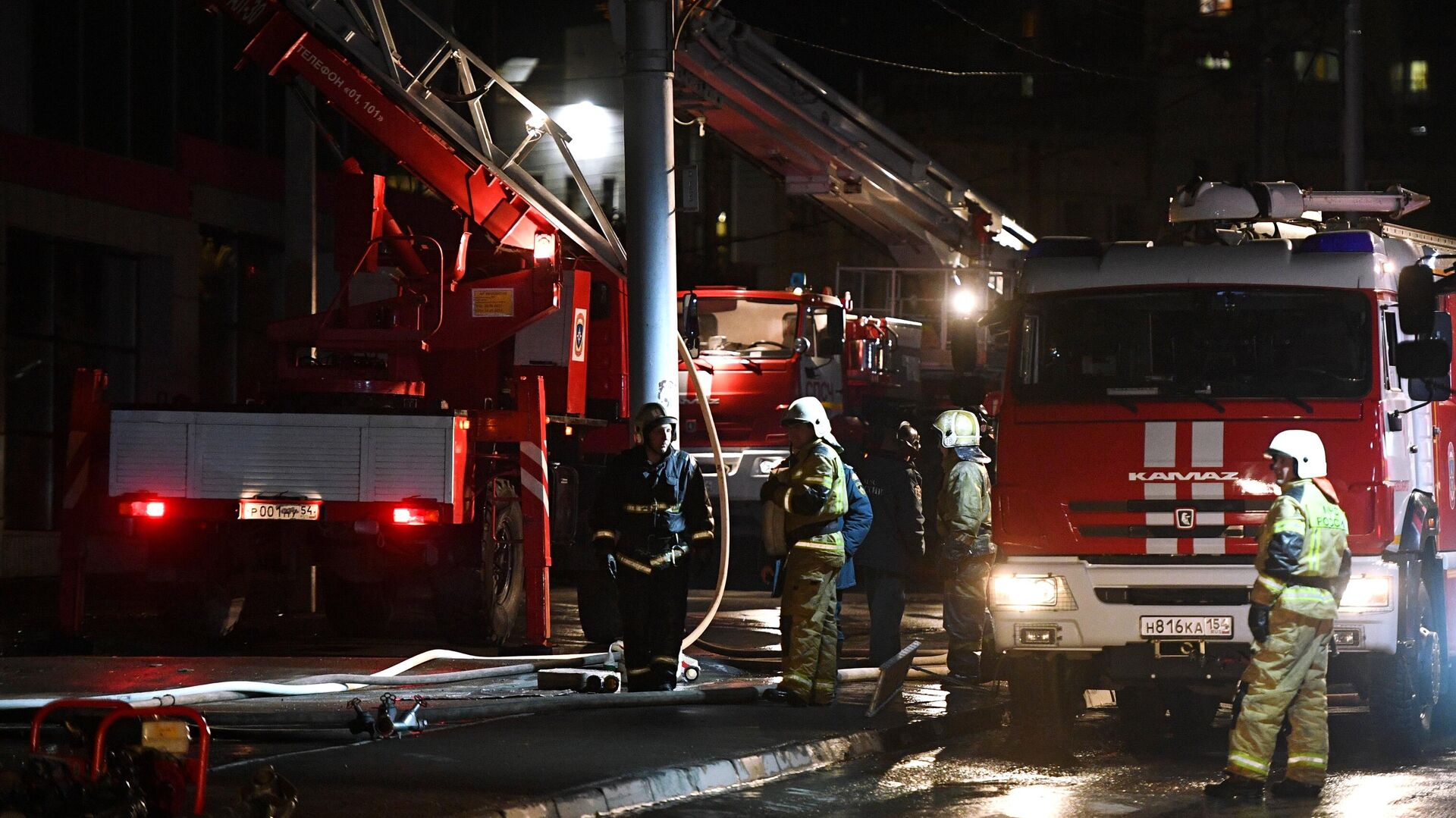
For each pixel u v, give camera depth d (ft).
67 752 41.42
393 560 86.53
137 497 84.17
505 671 71.97
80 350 153.48
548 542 85.20
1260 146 183.11
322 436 83.92
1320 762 53.06
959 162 332.39
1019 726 68.64
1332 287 63.46
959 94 332.60
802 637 67.26
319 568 101.86
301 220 110.01
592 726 59.72
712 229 302.86
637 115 75.97
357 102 100.78
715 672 77.71
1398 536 62.39
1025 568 63.72
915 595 140.56
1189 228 78.64
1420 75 342.64
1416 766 59.77
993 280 142.61
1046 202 333.62
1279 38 336.70
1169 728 68.64
